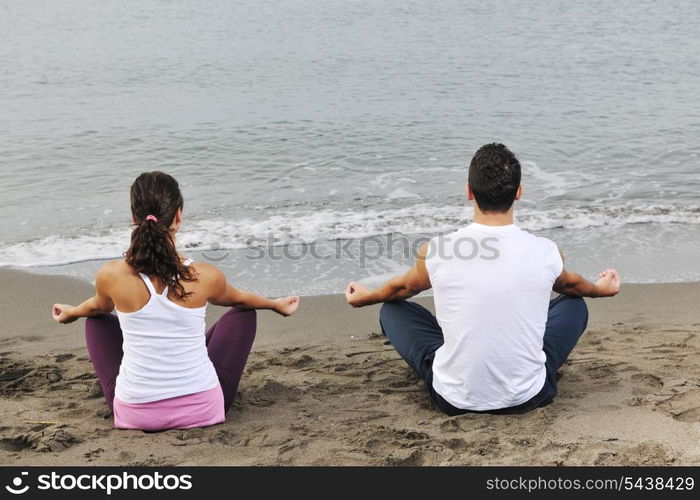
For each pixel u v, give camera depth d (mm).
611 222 8516
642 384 4043
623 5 24578
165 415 3516
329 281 6926
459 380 3561
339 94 15016
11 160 10914
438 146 11758
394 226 8461
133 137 12117
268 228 8391
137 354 3449
